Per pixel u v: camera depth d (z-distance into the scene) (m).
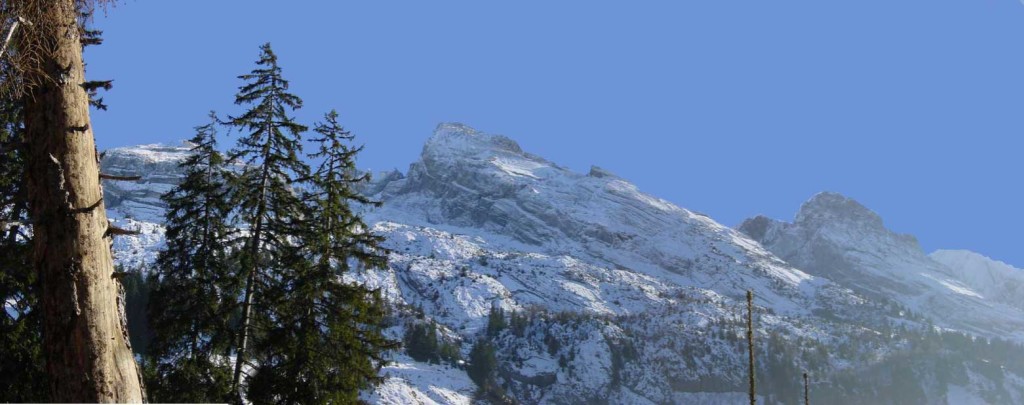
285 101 34.19
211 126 35.81
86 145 9.84
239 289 33.69
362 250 34.19
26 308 23.52
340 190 34.50
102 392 9.17
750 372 15.64
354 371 32.62
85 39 10.66
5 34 9.80
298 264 32.72
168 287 33.06
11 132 24.52
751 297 15.88
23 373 22.91
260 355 32.75
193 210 34.19
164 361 34.00
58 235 9.39
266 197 33.66
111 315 9.51
